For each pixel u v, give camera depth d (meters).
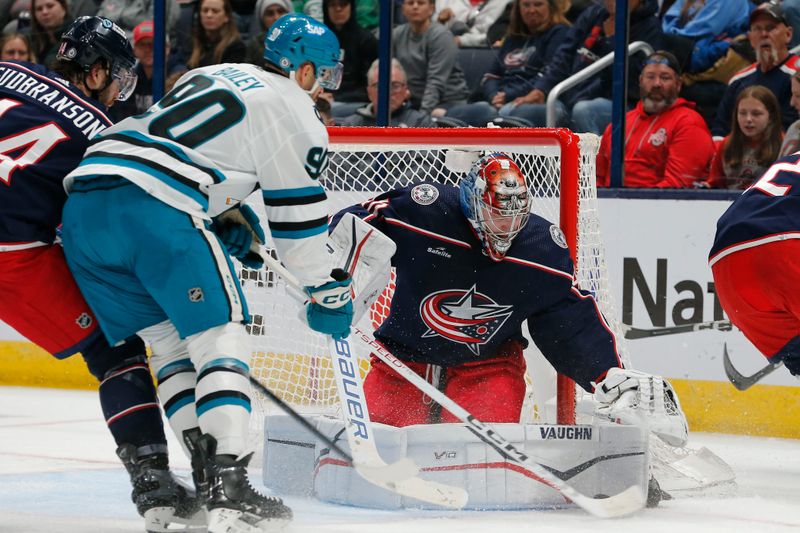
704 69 18.05
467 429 9.96
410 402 11.39
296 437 10.82
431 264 10.77
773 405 16.77
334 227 10.80
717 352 17.09
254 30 20.88
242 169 8.28
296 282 9.34
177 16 21.08
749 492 11.79
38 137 8.84
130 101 21.47
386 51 19.84
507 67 19.78
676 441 10.20
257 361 14.18
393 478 8.91
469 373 11.43
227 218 9.19
